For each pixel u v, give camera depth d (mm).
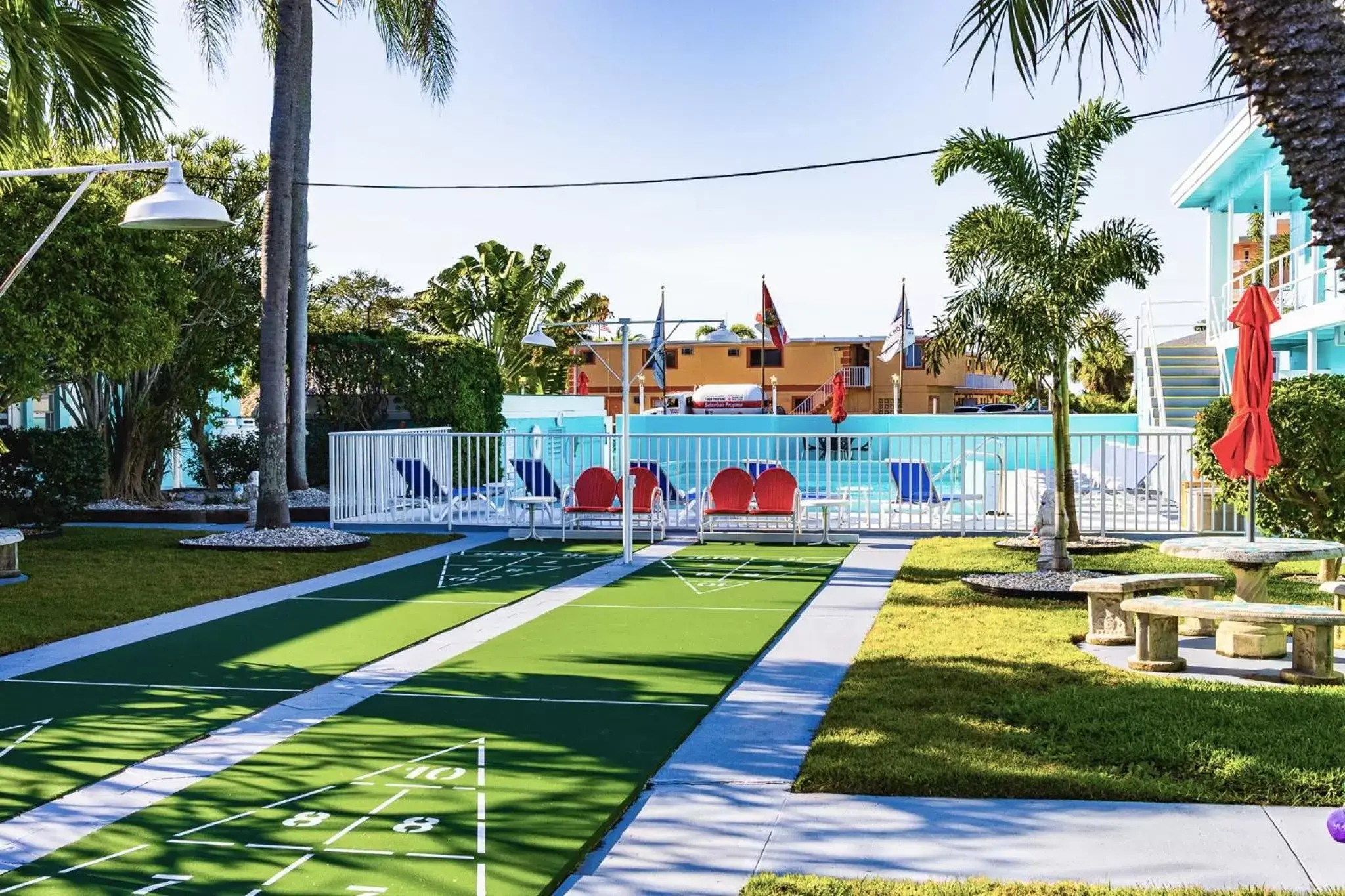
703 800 4902
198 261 20141
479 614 9664
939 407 52562
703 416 32906
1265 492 11125
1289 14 3441
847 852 4277
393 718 6305
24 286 14344
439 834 4508
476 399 25047
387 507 17750
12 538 11602
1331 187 3377
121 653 8203
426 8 18703
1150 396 22453
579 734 5906
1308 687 6684
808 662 7648
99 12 9742
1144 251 10484
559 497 16703
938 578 11359
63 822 4754
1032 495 16312
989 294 10773
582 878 4113
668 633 8695
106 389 19688
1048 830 4457
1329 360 20078
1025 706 6172
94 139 9992
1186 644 8234
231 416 23469
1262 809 4656
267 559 13406
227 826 4641
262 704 6703
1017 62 4996
